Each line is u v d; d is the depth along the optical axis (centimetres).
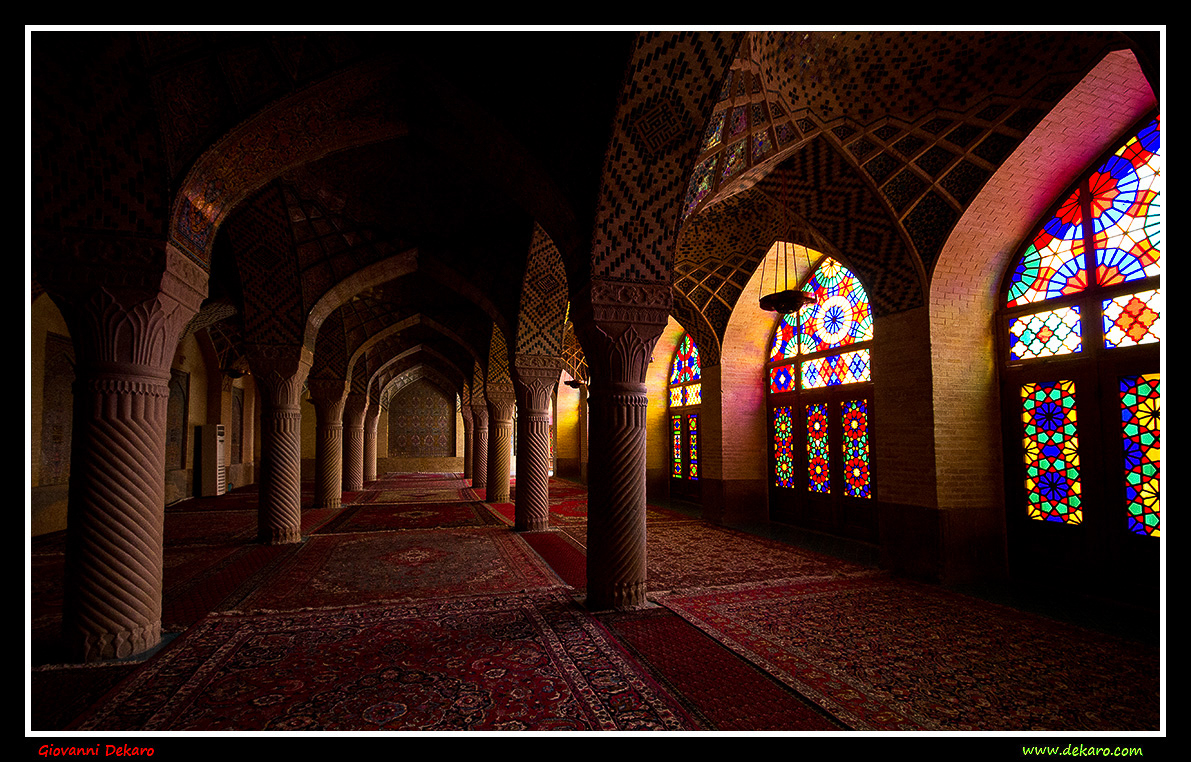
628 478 350
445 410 1780
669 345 929
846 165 418
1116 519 374
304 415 1517
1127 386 371
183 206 288
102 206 271
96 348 271
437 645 290
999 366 445
